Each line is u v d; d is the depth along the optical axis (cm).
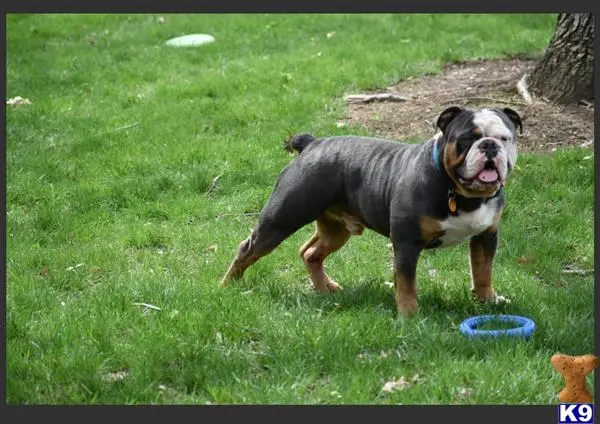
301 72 1441
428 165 701
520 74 1378
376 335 686
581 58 1219
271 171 1098
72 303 784
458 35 1650
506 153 665
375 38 1653
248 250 796
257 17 1861
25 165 1150
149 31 1819
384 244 916
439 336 678
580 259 882
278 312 746
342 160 756
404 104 1282
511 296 776
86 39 1795
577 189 1010
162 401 613
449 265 866
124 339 710
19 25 1894
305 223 774
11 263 886
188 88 1402
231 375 639
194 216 1006
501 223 942
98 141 1218
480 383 612
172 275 848
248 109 1291
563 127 1164
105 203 1039
